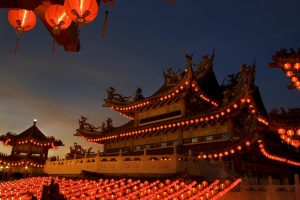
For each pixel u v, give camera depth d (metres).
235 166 26.73
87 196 18.33
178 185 18.50
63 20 7.36
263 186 18.66
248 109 27.98
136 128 38.03
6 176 43.03
